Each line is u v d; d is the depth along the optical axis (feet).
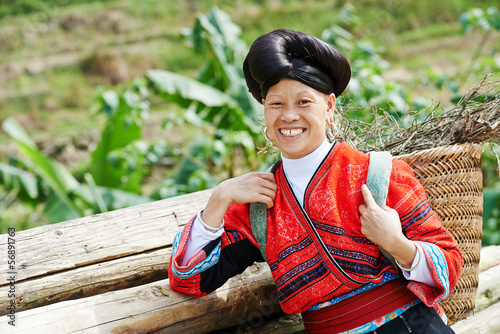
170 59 31.58
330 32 15.81
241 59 15.46
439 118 6.39
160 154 15.11
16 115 27.94
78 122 27.37
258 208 5.34
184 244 5.37
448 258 4.92
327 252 4.99
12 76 30.09
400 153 6.36
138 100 14.67
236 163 17.83
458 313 6.17
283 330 6.50
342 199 5.02
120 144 15.99
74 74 30.55
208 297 5.99
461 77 17.61
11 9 33.42
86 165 24.59
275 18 33.63
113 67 30.73
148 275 6.47
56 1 34.40
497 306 7.55
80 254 6.30
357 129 7.27
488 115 6.03
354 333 5.14
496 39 31.78
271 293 6.45
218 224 5.29
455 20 33.78
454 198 5.86
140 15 33.88
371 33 32.68
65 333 5.33
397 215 4.84
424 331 5.04
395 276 5.20
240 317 6.27
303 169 5.15
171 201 7.15
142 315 5.63
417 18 33.78
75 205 14.65
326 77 4.96
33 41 32.17
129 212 6.88
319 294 5.16
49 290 5.98
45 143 25.55
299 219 5.11
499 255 8.29
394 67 29.99
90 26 33.09
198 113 15.11
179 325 5.83
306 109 4.91
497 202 13.75
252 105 14.61
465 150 5.83
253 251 5.58
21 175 15.38
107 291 6.27
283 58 4.78
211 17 15.97
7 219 20.02
